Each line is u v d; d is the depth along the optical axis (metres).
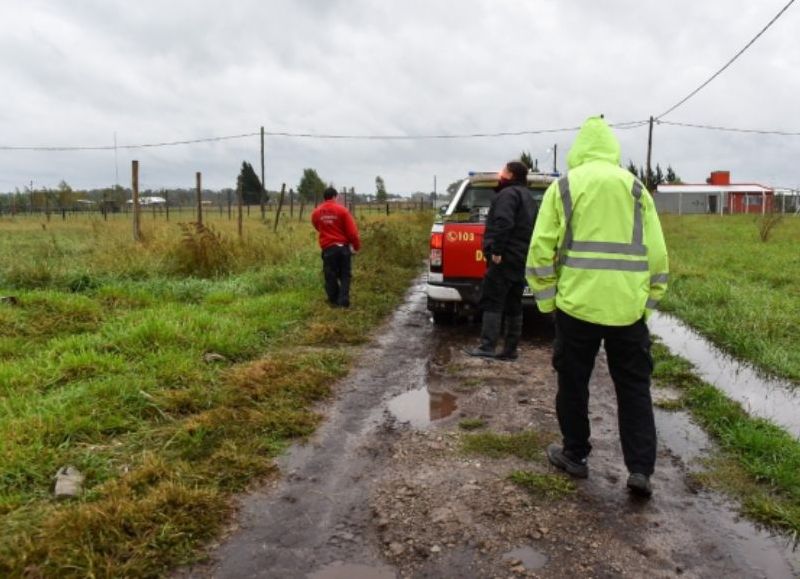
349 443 3.80
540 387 4.92
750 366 5.47
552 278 3.18
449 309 6.94
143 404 4.05
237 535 2.76
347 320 7.12
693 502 3.08
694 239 20.19
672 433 3.97
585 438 3.31
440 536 2.77
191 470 3.27
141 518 2.72
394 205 43.62
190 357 4.96
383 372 5.34
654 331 6.97
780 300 7.98
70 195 45.22
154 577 2.45
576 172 3.11
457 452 3.67
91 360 4.69
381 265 11.77
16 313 6.05
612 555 2.62
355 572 2.50
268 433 3.86
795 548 2.69
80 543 2.54
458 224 6.53
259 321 6.48
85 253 10.66
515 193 5.17
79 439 3.58
